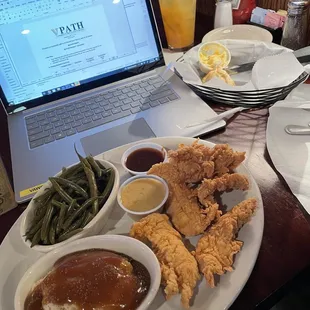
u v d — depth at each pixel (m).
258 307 0.49
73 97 0.95
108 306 0.46
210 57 0.94
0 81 0.90
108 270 0.49
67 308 0.46
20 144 0.83
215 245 0.53
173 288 0.48
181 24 1.08
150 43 0.98
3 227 0.66
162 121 0.82
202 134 0.78
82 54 0.94
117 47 0.96
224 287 0.49
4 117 1.01
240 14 1.14
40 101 0.93
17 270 0.57
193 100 0.87
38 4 0.88
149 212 0.59
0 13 0.86
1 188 0.65
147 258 0.51
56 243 0.56
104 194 0.62
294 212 0.60
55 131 0.85
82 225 0.58
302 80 0.82
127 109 0.88
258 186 0.65
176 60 1.01
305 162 0.66
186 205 0.59
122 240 0.53
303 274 0.53
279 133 0.72
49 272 0.52
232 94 0.81
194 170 0.62
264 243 0.56
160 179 0.64
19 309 0.47
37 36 0.89
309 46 0.95
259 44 0.94
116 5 0.93
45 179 0.73
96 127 0.84
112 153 0.74
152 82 0.95
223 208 0.61
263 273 0.52
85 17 0.92
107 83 0.97
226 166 0.63
